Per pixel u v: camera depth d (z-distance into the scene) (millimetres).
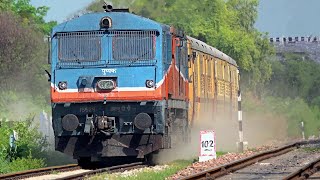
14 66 144875
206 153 58938
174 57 60781
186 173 49781
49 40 58188
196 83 70375
